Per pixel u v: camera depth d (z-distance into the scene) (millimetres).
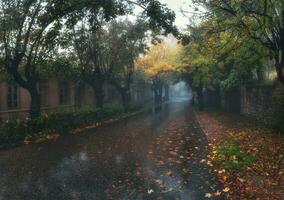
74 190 9430
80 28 28422
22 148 15898
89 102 40438
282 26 14367
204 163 12258
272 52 15758
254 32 15359
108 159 13305
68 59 27500
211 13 15398
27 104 28594
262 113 23031
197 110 40906
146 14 20750
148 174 10961
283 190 8766
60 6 20109
